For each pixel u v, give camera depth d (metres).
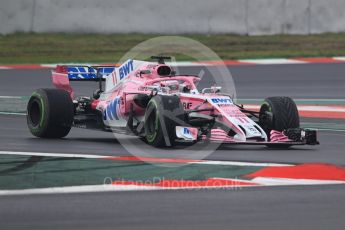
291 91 67.44
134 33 98.62
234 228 21.25
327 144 40.25
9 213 22.95
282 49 94.06
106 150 36.34
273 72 79.69
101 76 43.16
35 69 82.69
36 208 23.64
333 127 48.53
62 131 40.78
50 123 40.19
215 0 98.88
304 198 25.38
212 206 24.06
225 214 22.97
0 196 25.34
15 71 81.12
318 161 33.47
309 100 62.28
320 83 72.25
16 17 97.00
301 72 79.75
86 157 33.78
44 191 26.19
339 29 102.12
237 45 95.88
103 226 21.42
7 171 30.00
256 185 27.61
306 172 30.33
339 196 25.73
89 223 21.77
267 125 38.16
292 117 37.84
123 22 98.50
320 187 27.31
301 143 36.28
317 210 23.59
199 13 98.50
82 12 98.00
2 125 47.62
